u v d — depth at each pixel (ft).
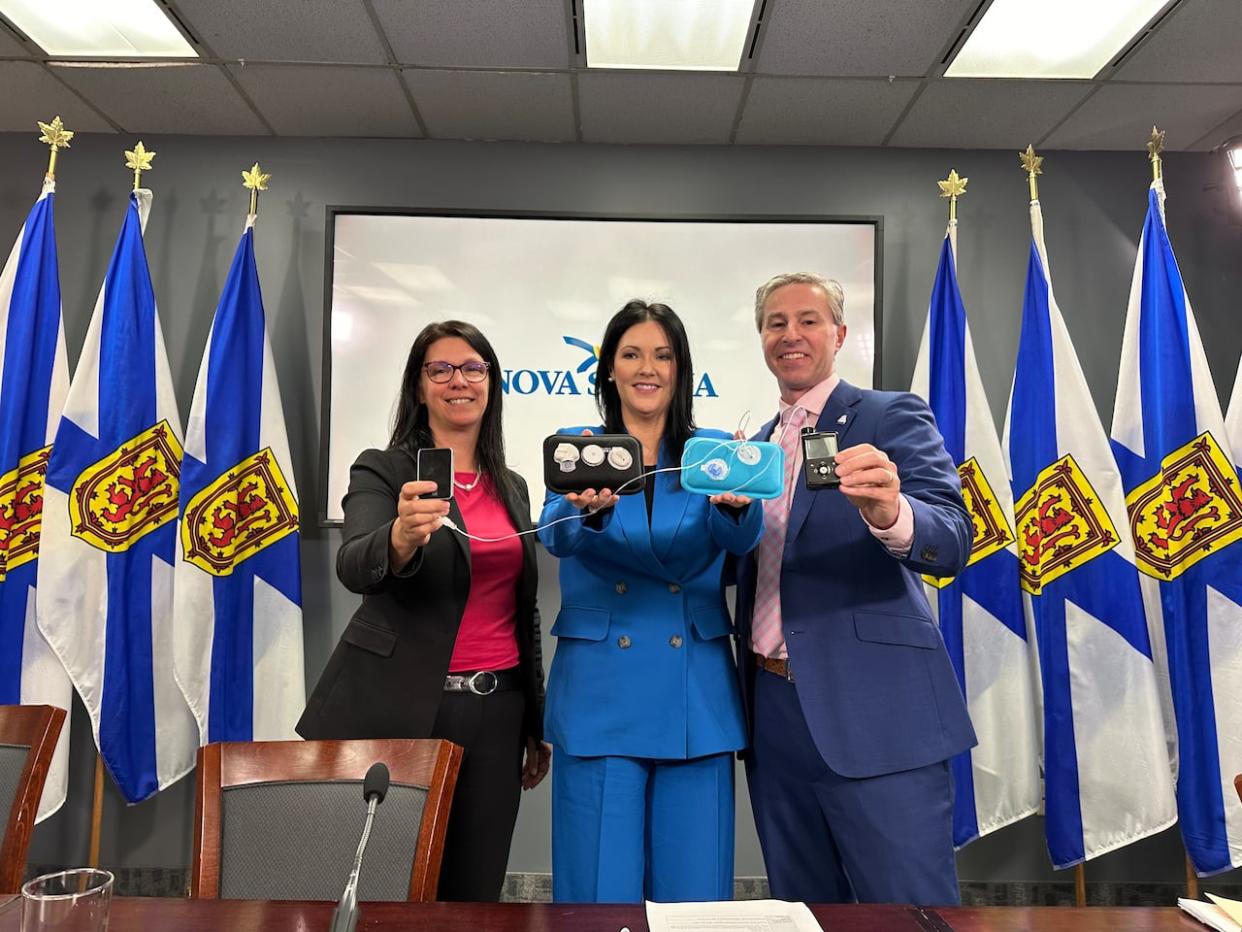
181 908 3.20
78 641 8.14
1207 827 7.73
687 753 4.63
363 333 9.32
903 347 9.62
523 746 5.65
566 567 5.16
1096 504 8.31
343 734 5.07
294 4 7.40
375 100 8.94
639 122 9.32
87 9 7.59
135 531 8.43
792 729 4.83
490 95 8.82
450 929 3.03
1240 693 7.75
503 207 9.70
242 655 8.45
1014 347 9.64
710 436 5.09
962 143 9.68
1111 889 9.07
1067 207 9.77
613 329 5.09
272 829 4.01
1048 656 8.32
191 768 8.46
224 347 8.70
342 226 9.39
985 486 8.60
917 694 4.69
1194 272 9.68
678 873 4.64
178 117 9.32
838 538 4.85
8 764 4.29
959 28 7.63
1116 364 9.62
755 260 9.47
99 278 9.60
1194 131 9.34
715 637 4.92
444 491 4.63
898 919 3.17
